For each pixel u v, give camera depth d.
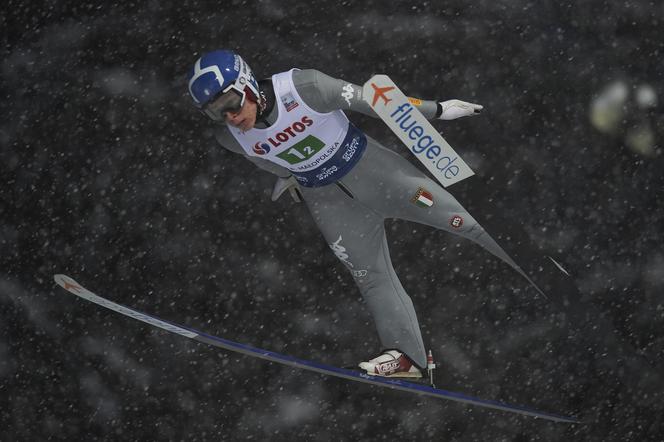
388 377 15.15
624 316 28.77
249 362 28.64
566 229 29.59
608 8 32.00
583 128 30.64
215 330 28.95
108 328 29.05
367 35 32.12
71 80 31.72
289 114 13.78
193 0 32.81
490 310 29.17
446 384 28.28
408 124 13.97
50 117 31.22
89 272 29.55
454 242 30.08
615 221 29.61
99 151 30.89
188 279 29.48
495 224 14.88
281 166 15.05
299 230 30.12
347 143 14.31
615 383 28.38
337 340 28.94
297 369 28.56
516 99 31.06
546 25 31.94
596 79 31.08
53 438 27.86
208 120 31.16
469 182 14.65
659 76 31.05
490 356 28.77
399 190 14.57
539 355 28.55
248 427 27.80
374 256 15.05
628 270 29.20
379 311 15.14
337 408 28.03
